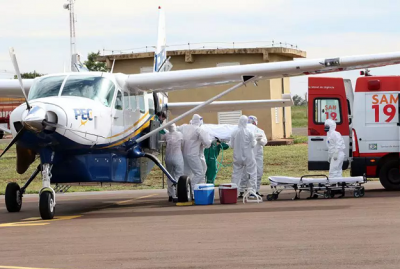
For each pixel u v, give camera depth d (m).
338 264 20.97
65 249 25.77
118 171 44.59
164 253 24.00
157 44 66.06
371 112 49.22
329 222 31.03
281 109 114.62
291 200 44.72
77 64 47.59
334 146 47.59
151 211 41.34
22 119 35.44
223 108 59.47
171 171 49.56
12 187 44.75
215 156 54.47
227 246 25.03
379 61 44.50
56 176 41.50
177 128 49.84
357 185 44.94
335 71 47.06
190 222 33.44
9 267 22.17
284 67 44.97
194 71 45.72
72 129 37.31
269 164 80.38
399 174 49.38
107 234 29.84
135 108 46.72
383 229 28.03
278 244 25.06
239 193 48.25
